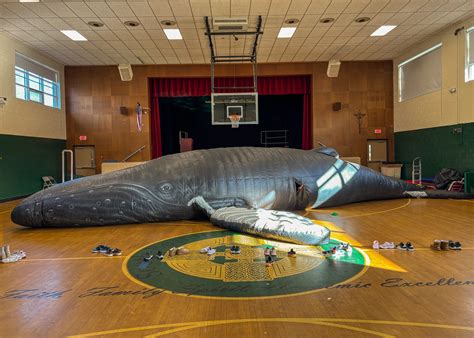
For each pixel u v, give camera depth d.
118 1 7.88
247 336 2.06
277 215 4.66
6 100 9.50
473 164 9.09
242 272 3.16
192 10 8.42
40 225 5.27
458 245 3.85
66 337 2.09
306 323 2.21
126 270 3.30
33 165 10.70
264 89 13.30
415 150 11.70
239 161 6.14
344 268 3.22
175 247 4.09
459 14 8.95
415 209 6.54
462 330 2.10
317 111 13.03
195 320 2.27
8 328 2.22
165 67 12.86
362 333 2.08
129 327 2.19
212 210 5.48
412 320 2.22
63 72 12.65
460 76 9.52
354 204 7.30
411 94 12.02
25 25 9.02
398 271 3.13
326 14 8.83
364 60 12.95
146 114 12.87
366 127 13.06
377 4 8.30
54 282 3.02
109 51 11.26
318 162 6.73
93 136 12.81
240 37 10.30
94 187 5.36
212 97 11.16
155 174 5.70
